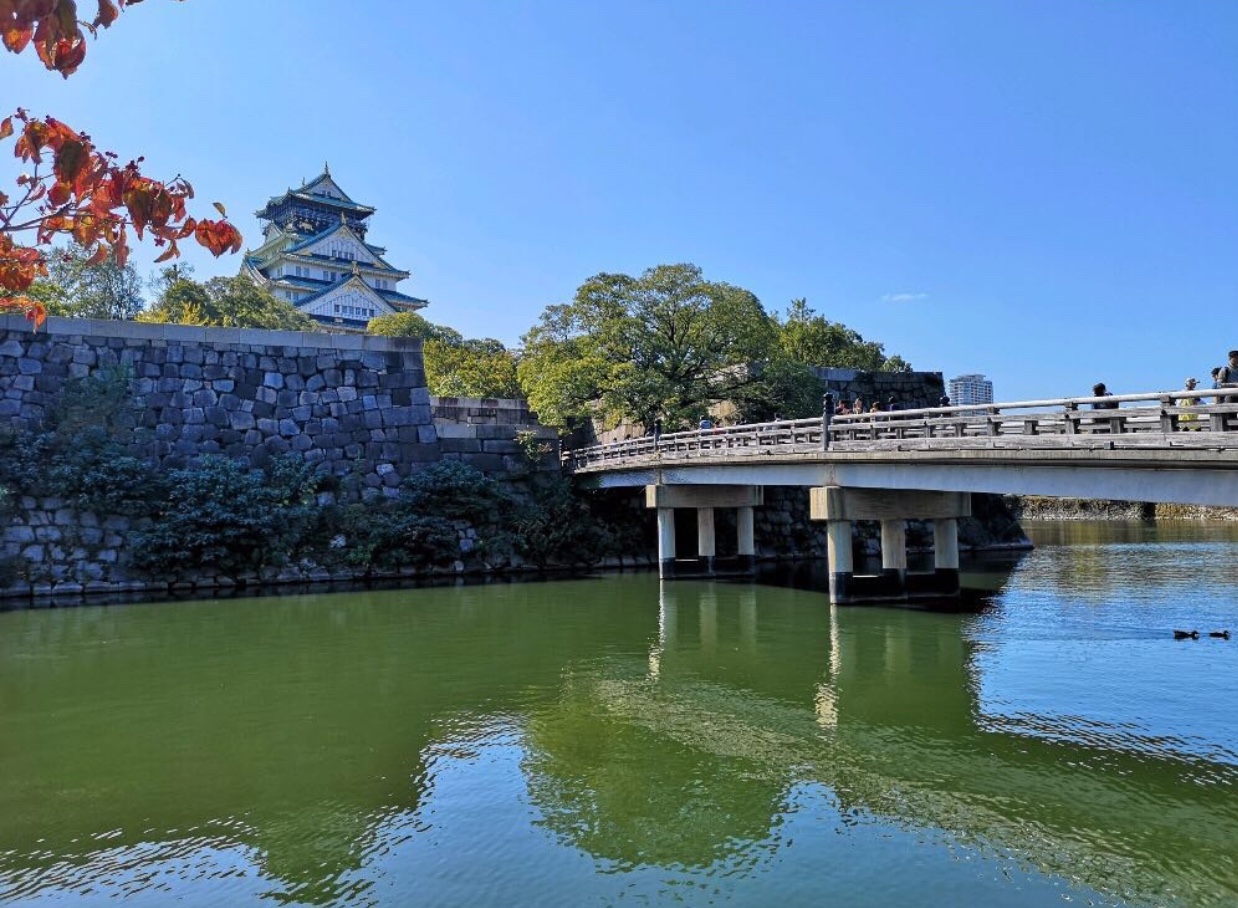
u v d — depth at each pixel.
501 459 36.81
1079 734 11.12
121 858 7.77
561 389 34.88
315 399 33.09
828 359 56.69
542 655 16.66
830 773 9.79
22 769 10.18
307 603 24.19
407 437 34.41
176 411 30.58
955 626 19.02
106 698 13.48
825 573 31.72
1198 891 6.95
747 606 23.06
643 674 14.97
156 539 26.56
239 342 32.38
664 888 7.08
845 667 15.32
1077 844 7.85
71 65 3.11
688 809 8.79
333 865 7.59
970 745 10.77
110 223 3.75
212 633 19.22
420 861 7.64
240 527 27.75
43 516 26.67
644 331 36.62
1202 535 46.75
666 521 29.70
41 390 28.64
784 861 7.54
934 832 8.16
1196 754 10.32
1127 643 16.86
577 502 35.91
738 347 36.66
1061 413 14.79
